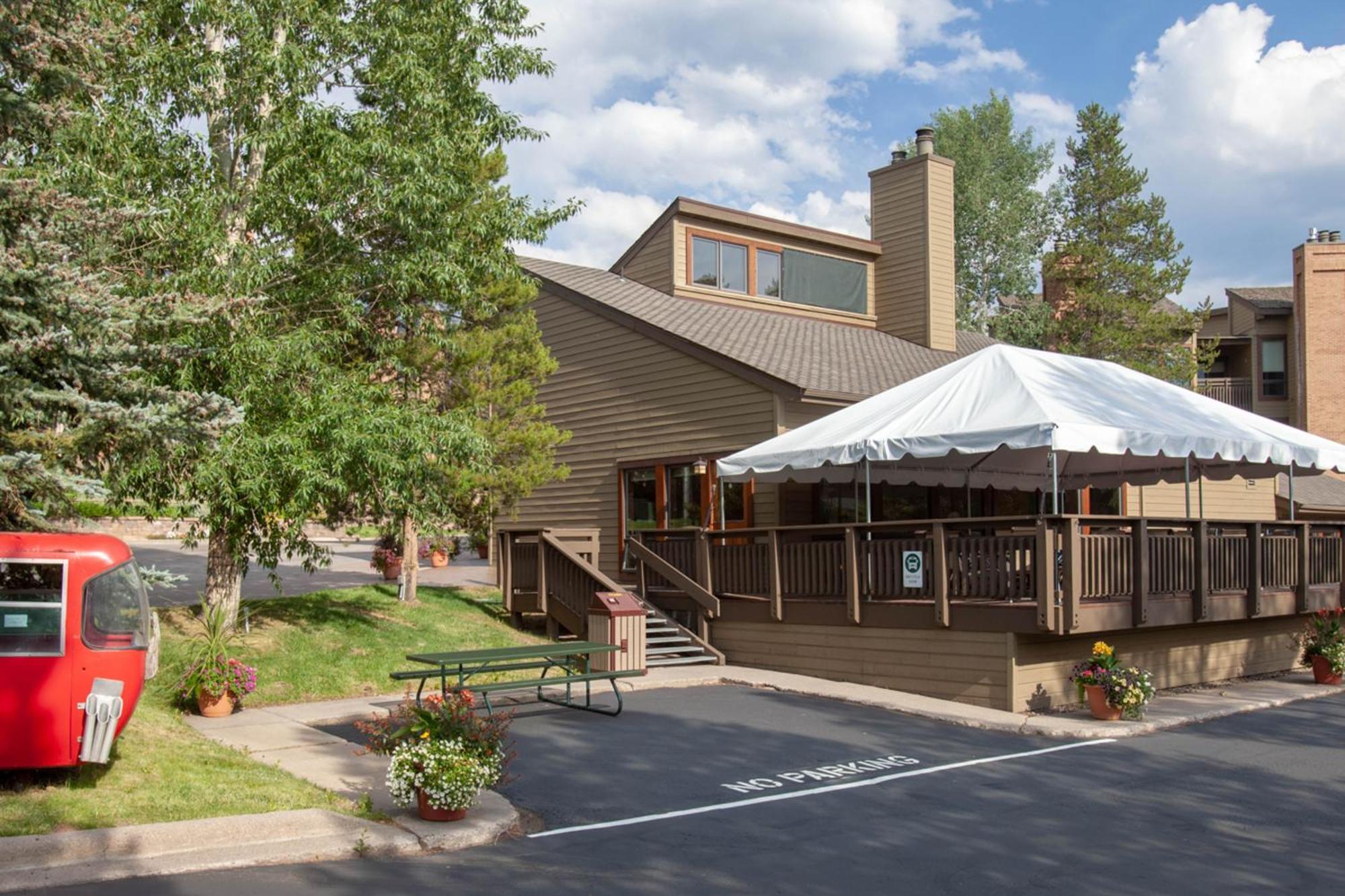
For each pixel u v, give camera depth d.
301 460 12.73
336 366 14.64
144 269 12.91
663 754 10.25
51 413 9.18
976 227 49.12
